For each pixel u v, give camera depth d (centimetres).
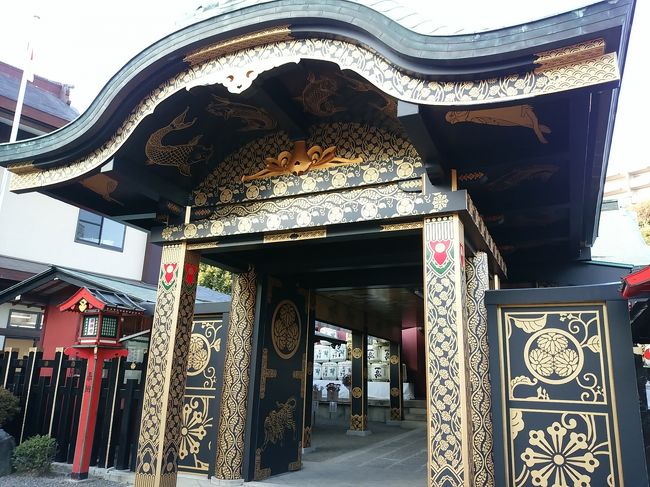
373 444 1057
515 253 756
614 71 323
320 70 453
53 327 1102
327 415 1659
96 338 680
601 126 395
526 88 350
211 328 713
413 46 369
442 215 444
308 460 838
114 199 597
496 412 472
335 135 508
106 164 499
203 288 1305
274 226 512
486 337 495
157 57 456
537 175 509
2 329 1204
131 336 778
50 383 792
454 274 427
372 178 476
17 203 1210
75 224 1328
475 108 370
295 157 521
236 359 661
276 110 479
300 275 774
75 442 735
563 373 464
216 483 620
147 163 527
